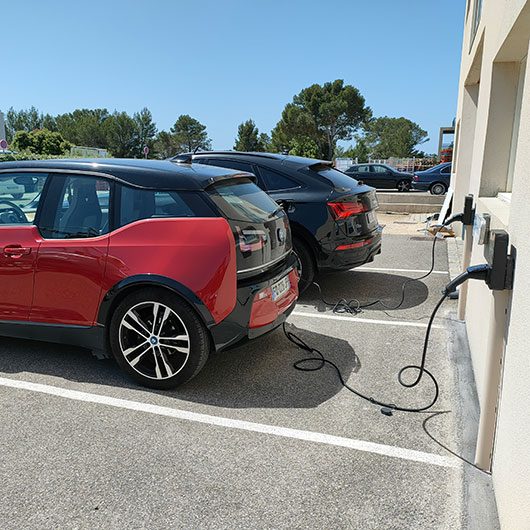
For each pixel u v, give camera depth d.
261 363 4.00
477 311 3.77
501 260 2.31
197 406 3.31
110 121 90.25
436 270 7.30
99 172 3.62
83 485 2.51
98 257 3.43
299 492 2.47
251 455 2.77
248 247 3.40
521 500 1.85
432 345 4.38
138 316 3.46
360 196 5.64
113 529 2.23
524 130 2.16
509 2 3.03
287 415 3.20
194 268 3.26
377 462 2.71
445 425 3.09
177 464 2.69
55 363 3.95
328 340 4.50
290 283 4.00
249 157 5.99
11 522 2.26
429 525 2.25
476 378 3.56
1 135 53.62
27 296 3.66
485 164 4.09
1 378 3.68
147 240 3.37
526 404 1.85
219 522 2.27
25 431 2.99
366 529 2.23
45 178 3.74
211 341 3.43
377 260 8.09
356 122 64.19
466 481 2.52
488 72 4.17
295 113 62.81
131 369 3.53
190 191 3.40
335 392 3.52
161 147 93.56
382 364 3.99
